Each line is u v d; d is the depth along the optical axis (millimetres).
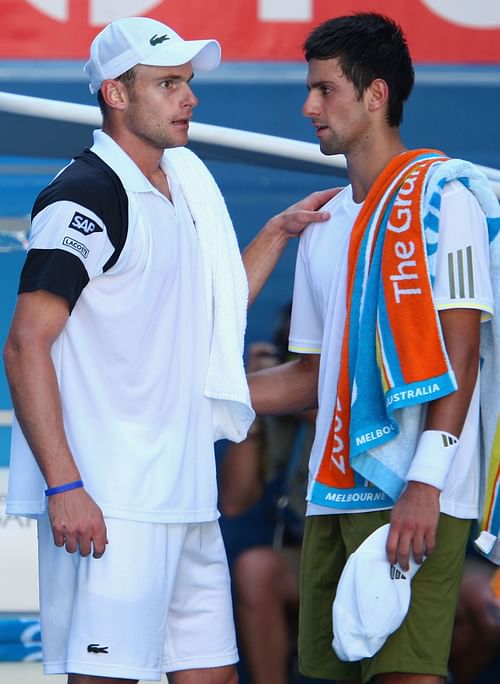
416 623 11109
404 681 11172
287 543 15953
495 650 15109
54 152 15148
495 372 11359
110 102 11125
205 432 11406
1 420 16703
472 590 15141
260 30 17328
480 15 17328
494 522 11359
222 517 16641
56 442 10336
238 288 11711
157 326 11000
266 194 17469
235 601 16125
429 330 10734
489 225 11289
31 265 10484
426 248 10891
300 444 16031
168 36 11047
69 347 10805
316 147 13414
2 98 13141
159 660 11055
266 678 15289
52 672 11148
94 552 10398
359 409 11008
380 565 10703
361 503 11344
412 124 17500
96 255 10547
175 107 11047
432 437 10766
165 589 11023
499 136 17453
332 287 11766
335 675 12008
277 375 12773
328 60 11539
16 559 15359
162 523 10906
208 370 11398
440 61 17406
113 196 10695
